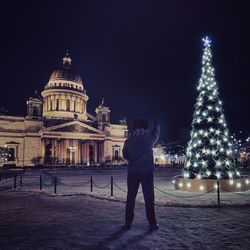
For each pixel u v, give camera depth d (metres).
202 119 15.15
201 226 6.81
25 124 74.38
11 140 72.44
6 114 78.00
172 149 80.25
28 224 7.07
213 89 15.48
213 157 14.58
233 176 14.84
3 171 45.44
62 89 85.44
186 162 15.70
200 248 5.06
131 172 6.68
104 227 6.66
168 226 6.80
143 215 8.14
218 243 5.38
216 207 9.66
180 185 15.34
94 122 86.81
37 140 73.62
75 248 5.05
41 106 77.12
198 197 12.27
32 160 72.25
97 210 9.12
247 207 9.66
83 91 92.31
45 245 5.26
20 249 5.04
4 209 9.47
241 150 58.50
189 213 8.59
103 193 13.97
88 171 47.81
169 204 10.08
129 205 6.70
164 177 30.31
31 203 10.88
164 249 4.99
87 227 6.67
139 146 6.70
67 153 77.00
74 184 21.47
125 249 4.98
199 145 14.95
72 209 9.36
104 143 81.88
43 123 76.38
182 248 5.05
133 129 7.04
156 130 7.07
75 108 87.62
